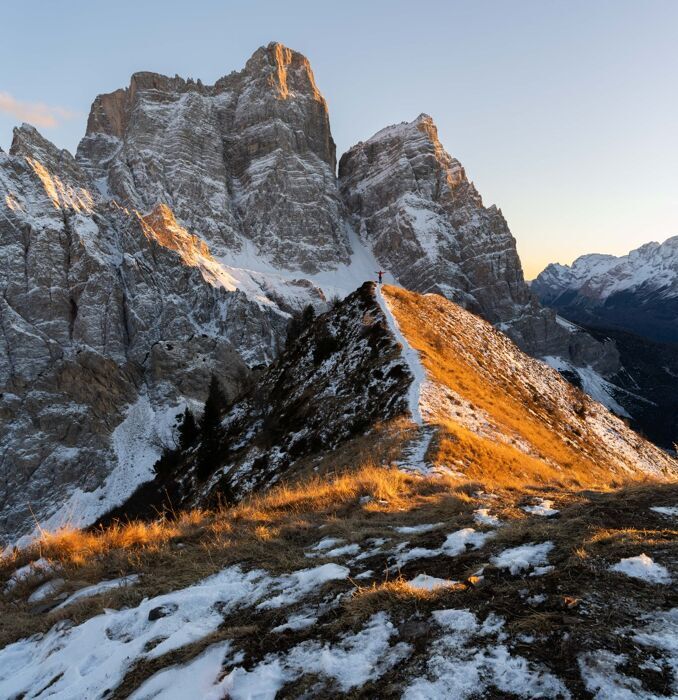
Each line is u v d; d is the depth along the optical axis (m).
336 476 18.56
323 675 4.00
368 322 41.97
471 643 3.97
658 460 52.03
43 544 10.01
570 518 7.07
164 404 134.12
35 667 5.66
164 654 4.92
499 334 60.59
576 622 3.92
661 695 3.03
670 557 4.79
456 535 6.95
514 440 27.55
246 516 10.52
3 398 124.50
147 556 8.57
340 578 6.03
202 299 172.75
